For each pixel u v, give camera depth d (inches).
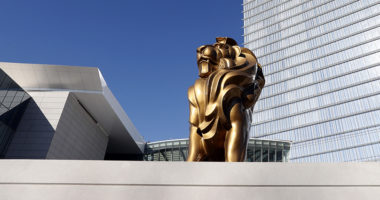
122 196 173.5
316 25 2637.8
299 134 2282.2
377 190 166.2
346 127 2106.3
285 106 2461.9
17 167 186.2
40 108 1053.2
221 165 182.9
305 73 2492.6
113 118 1288.1
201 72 280.8
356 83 2202.3
